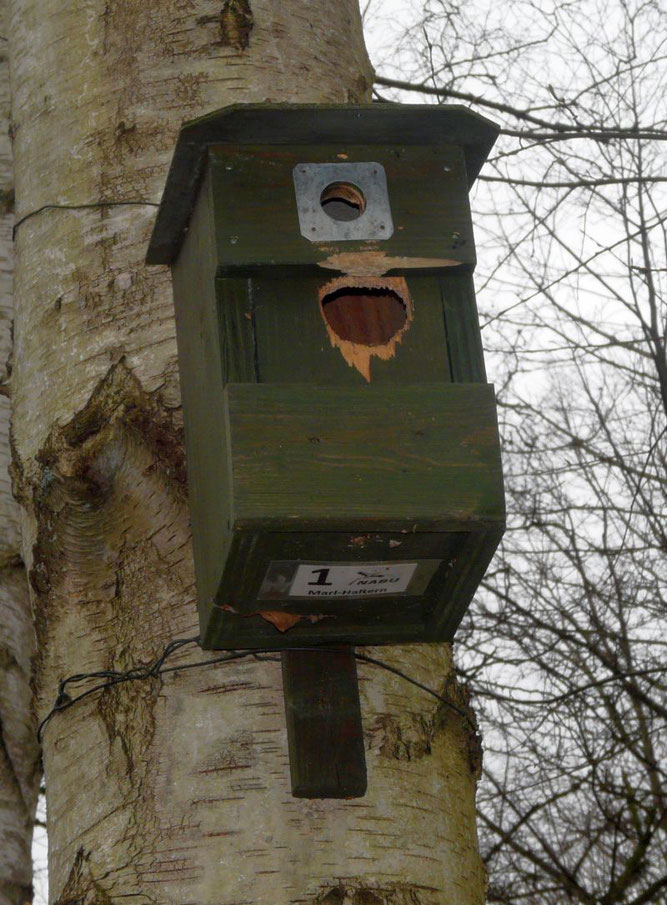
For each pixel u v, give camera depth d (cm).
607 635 766
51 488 323
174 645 298
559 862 791
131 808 290
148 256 336
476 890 304
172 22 384
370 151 311
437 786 307
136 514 320
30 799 464
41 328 352
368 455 272
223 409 274
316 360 289
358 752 287
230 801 286
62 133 378
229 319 288
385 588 291
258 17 388
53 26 400
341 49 403
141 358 334
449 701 325
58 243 362
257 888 276
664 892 772
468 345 299
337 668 296
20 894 445
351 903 278
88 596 320
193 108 371
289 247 294
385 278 302
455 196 311
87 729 306
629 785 775
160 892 278
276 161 303
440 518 270
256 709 296
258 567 274
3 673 472
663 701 789
